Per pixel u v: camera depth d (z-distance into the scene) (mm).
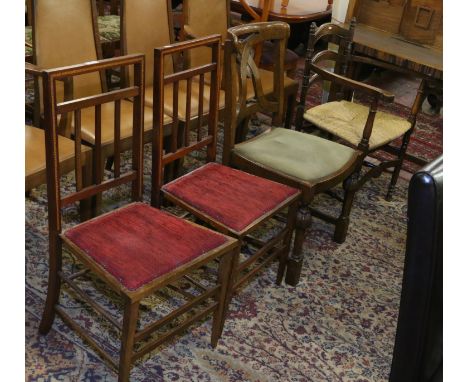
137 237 1466
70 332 1690
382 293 2057
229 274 1632
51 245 1505
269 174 1905
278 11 3297
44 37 2072
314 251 2244
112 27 3045
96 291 1861
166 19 2494
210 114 1890
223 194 1735
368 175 2303
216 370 1628
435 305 985
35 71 1930
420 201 898
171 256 1412
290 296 1974
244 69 1911
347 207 2236
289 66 3156
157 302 1857
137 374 1575
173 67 2566
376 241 2375
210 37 1746
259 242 1859
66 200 1475
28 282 1857
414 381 1066
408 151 3270
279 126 2221
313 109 2496
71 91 1991
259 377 1627
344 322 1889
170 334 1493
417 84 4488
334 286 2059
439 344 1060
